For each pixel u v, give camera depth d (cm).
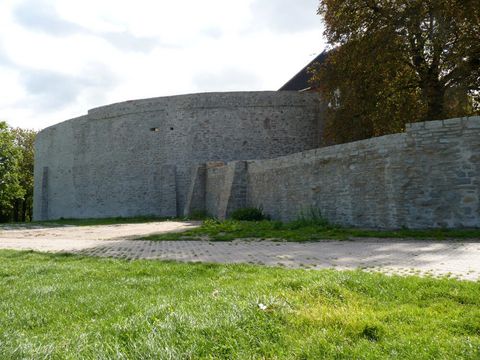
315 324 373
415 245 943
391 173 1309
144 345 320
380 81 2086
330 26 2255
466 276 571
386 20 1984
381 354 311
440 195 1201
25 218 6153
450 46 1900
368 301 450
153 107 3384
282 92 3195
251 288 511
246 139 3180
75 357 313
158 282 646
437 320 379
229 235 1392
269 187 1992
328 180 1583
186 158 3238
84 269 803
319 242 1120
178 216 3180
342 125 2284
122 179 3509
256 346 335
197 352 318
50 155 4253
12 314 488
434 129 1224
